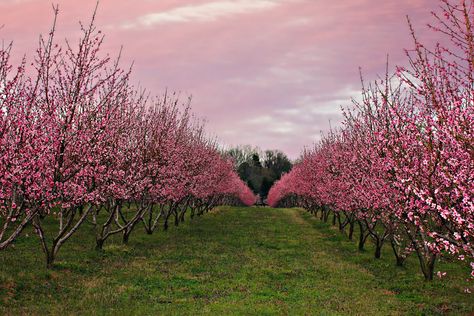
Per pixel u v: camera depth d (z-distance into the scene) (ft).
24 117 46.60
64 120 52.54
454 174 38.50
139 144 80.64
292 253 86.33
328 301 50.01
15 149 45.68
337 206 106.83
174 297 49.26
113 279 55.57
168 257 74.84
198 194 135.74
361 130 73.56
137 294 49.37
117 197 71.72
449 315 44.68
